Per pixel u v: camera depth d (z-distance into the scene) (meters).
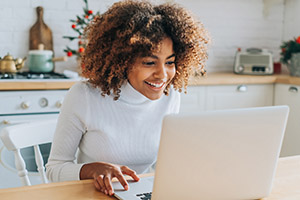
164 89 1.53
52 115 2.66
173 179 0.98
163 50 1.32
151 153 1.53
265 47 4.00
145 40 1.26
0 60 2.81
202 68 1.55
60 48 3.27
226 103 3.27
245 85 3.31
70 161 1.40
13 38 3.12
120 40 1.31
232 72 3.79
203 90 3.17
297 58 3.38
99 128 1.42
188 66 1.49
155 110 1.52
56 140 1.40
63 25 3.26
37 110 2.62
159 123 1.52
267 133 1.04
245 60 3.56
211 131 0.97
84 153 1.49
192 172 0.99
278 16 4.01
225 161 1.01
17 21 3.12
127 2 1.38
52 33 3.23
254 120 1.01
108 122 1.43
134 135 1.48
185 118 0.94
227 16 3.80
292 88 3.23
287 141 3.31
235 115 0.99
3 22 3.08
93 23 1.50
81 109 1.39
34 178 2.55
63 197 1.08
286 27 3.99
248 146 1.03
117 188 1.15
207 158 0.99
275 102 3.42
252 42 3.94
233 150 1.01
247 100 3.34
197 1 3.66
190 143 0.96
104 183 1.14
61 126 1.40
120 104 1.44
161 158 0.95
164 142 0.94
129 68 1.36
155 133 1.52
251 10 3.90
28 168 2.58
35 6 3.15
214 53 3.79
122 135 1.46
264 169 1.08
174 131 0.93
